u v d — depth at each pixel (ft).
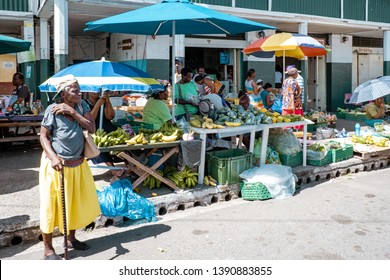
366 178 23.29
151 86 17.42
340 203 18.44
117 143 16.47
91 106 19.35
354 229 15.33
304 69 43.60
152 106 20.85
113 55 47.78
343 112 48.11
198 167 19.22
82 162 12.66
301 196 19.56
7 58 40.16
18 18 35.63
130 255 13.14
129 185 16.43
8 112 28.45
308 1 43.42
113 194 15.66
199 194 18.07
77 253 13.28
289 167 20.40
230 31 22.09
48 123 11.98
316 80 56.03
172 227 15.58
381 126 29.07
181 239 14.44
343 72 55.62
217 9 37.40
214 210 17.60
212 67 48.85
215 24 20.49
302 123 22.33
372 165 25.63
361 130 30.66
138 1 32.14
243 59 46.06
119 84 16.55
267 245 13.91
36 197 16.94
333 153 23.79
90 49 52.75
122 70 17.52
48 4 31.78
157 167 17.87
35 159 24.64
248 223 15.97
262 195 18.86
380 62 62.34
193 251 13.46
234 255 13.14
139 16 17.30
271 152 21.94
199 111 21.93
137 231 15.20
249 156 20.06
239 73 46.42
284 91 27.99
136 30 21.88
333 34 54.13
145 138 17.79
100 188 16.92
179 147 17.70
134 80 17.03
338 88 55.31
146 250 13.53
